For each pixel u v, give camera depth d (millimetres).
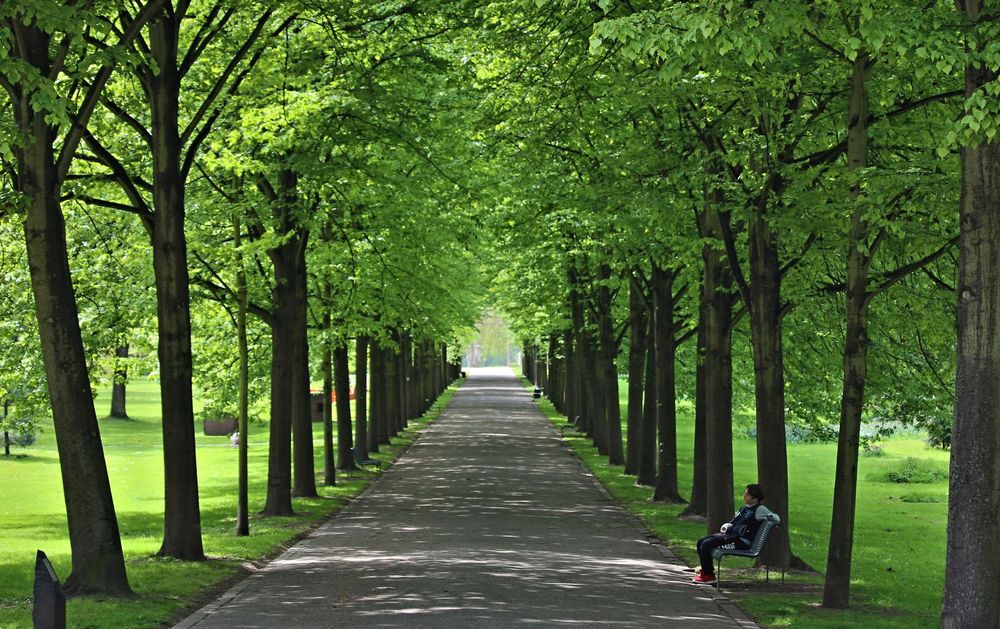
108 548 13945
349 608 13562
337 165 22875
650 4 16688
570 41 19234
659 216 18656
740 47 10477
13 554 19172
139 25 14023
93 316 23484
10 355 24609
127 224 23031
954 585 10406
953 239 14492
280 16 19266
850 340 14617
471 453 43562
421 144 23422
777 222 16219
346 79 21578
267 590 15031
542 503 27938
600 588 15531
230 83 20703
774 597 15367
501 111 21594
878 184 13180
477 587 15266
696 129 18109
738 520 16328
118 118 19953
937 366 22812
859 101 14453
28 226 13492
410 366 64312
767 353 17984
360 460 37875
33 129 13188
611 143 22094
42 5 10922
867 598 15828
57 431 13859
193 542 17578
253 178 23531
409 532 22078
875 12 10914
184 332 17578
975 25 10266
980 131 9680
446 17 21953
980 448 10305
